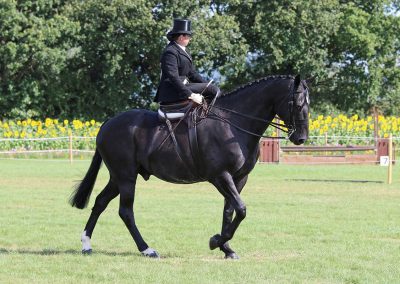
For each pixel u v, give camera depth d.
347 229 12.51
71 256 9.70
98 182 22.05
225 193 9.49
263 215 14.41
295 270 8.77
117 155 10.08
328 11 44.22
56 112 43.72
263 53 44.97
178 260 9.52
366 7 47.12
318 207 15.88
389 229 12.52
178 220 13.57
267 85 9.59
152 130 9.95
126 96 43.03
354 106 48.06
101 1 39.84
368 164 31.08
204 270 8.69
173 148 9.73
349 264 9.17
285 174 25.50
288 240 11.31
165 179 9.98
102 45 40.62
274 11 42.66
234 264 9.15
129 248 10.66
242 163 9.52
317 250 10.33
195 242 11.13
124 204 10.09
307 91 9.44
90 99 43.59
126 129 10.10
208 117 9.66
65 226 12.84
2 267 8.86
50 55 38.91
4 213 14.55
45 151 33.16
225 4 43.31
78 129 36.50
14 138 35.34
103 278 8.23
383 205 16.34
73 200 10.43
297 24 43.12
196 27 39.91
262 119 9.58
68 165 28.95
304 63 44.03
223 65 43.59
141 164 10.07
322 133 36.28
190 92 9.65
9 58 38.56
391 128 37.34
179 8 40.06
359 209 15.53
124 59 42.19
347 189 20.17
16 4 38.53
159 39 40.44
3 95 40.41
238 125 9.60
